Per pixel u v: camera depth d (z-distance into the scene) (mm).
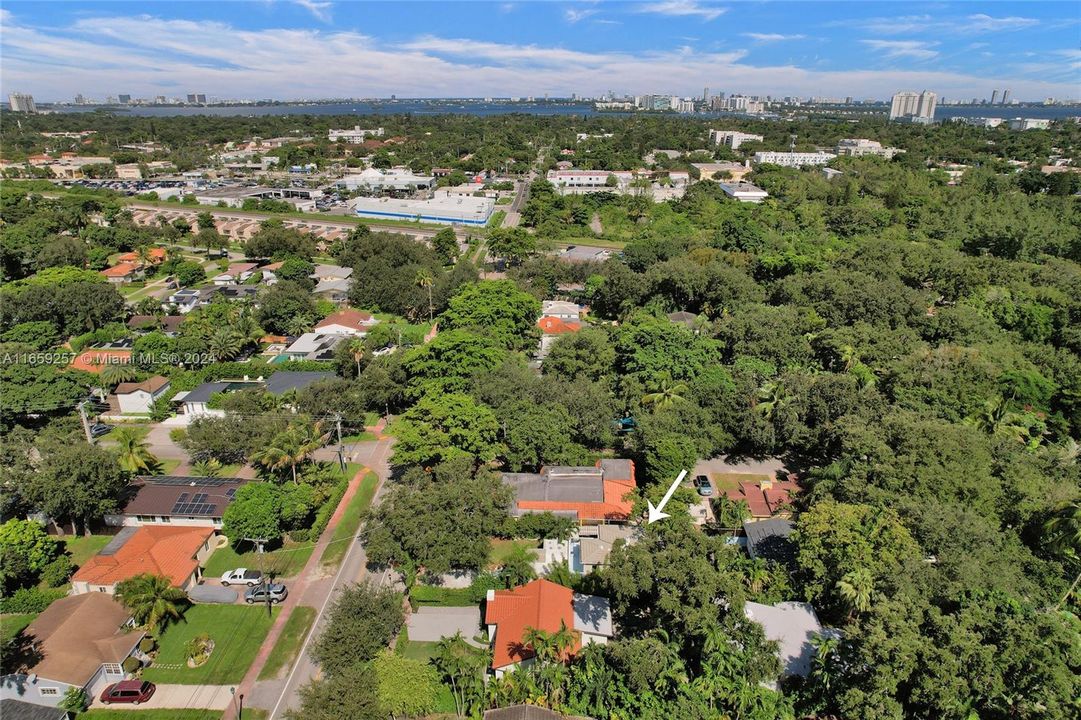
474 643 50969
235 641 51562
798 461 77812
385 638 49688
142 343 98062
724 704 43562
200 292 131625
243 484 66500
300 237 162000
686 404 75625
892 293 103812
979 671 39031
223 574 58312
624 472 69812
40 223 164250
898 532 50250
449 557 53625
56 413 82812
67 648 47094
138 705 46094
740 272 122188
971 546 50875
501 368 83812
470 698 44281
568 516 64312
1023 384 83812
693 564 47906
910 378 79625
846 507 53438
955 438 62219
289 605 55438
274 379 94000
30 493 59312
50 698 45906
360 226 165125
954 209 174625
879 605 42938
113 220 184500
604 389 83750
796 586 53656
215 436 74562
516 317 107625
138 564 56062
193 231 182875
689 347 86312
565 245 175375
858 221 173750
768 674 44156
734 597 46594
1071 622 46125
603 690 44031
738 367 84688
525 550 62000
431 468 67688
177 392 92438
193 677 48312
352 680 43500
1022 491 59719
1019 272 124312
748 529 61531
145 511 64000
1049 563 53281
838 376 77500
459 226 199250
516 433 70188
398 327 118125
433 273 134250
